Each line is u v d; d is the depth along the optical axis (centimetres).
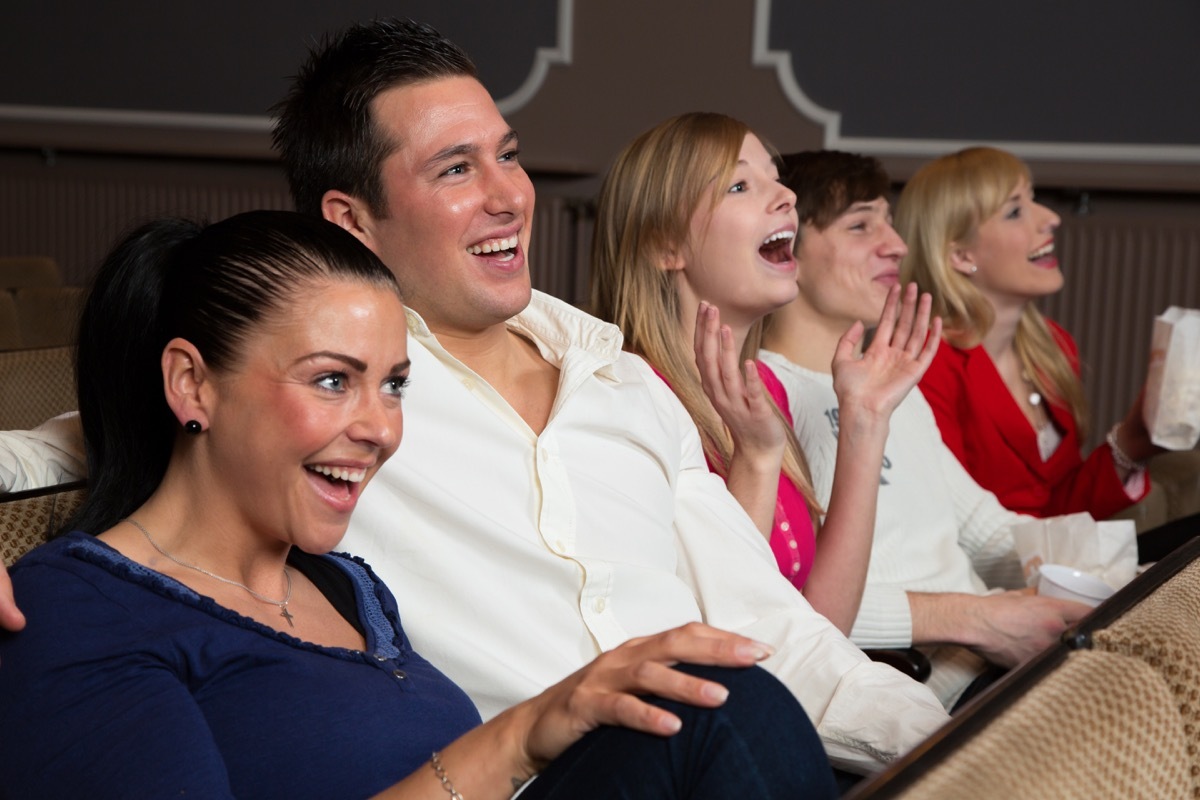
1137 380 445
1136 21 436
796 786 84
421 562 135
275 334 102
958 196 266
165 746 90
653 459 159
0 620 94
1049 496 272
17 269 379
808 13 468
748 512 173
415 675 113
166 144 560
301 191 149
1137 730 86
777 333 221
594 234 198
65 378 186
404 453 137
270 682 101
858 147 468
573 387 147
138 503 111
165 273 107
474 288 142
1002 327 273
